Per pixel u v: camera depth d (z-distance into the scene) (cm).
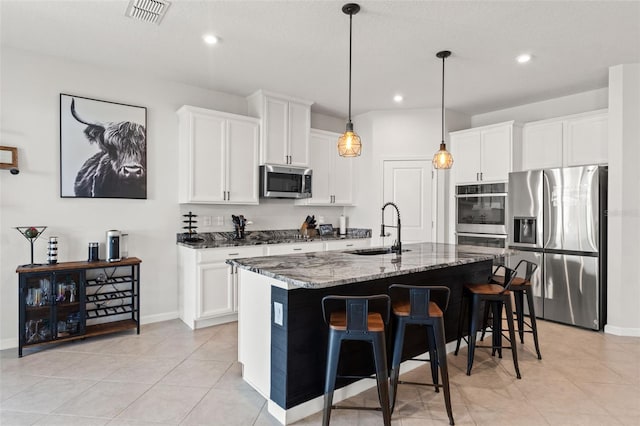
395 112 518
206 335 355
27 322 309
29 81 329
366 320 195
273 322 222
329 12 266
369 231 527
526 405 230
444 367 212
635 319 356
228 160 411
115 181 370
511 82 409
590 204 373
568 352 317
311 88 429
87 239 357
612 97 363
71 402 231
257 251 409
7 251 320
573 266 385
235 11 264
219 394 243
